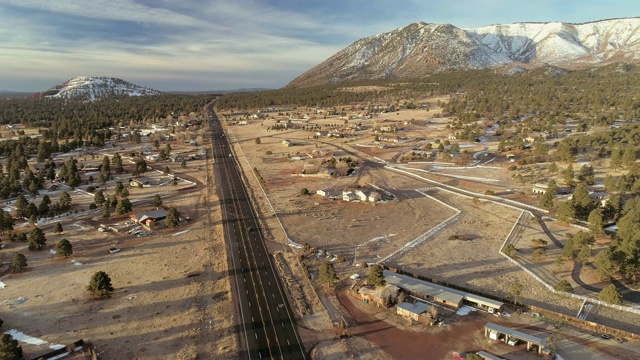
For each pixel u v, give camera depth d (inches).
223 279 3245.6
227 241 4025.6
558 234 3922.2
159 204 5118.1
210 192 5816.9
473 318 2632.9
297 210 4901.6
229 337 2502.5
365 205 5044.3
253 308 2817.4
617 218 4047.7
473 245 3772.1
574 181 5315.0
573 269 3235.7
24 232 4330.7
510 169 6323.8
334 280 3004.4
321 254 3661.4
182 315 2736.2
